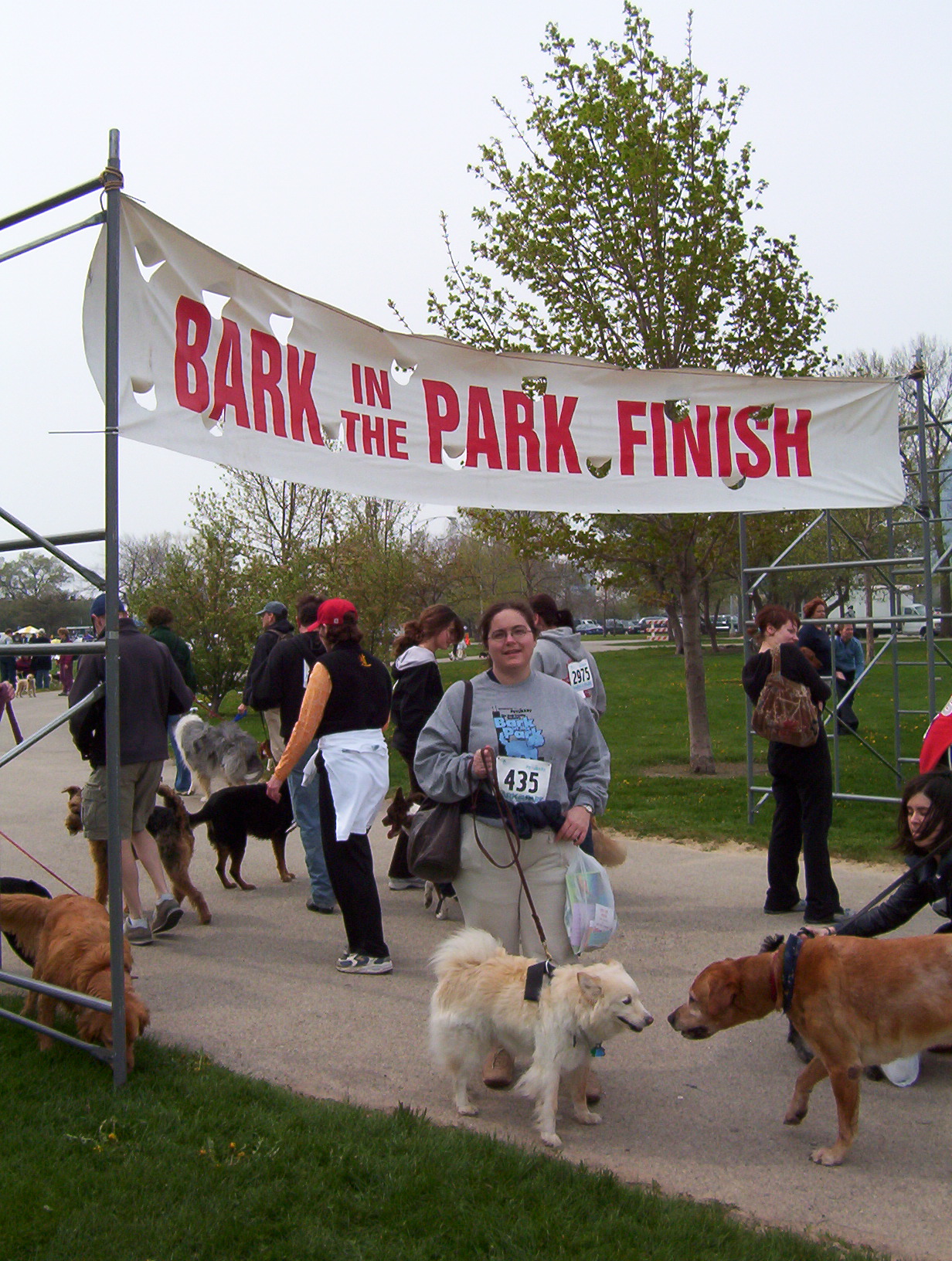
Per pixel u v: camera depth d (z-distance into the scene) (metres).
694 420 6.41
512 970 3.57
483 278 11.13
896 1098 3.82
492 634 3.87
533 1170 3.15
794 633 5.95
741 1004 3.51
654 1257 2.69
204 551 19.08
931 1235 2.89
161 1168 3.11
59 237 3.87
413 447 5.39
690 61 10.97
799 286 10.85
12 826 8.99
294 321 4.79
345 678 5.13
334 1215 2.89
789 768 5.82
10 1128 3.37
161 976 5.11
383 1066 4.06
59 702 27.58
